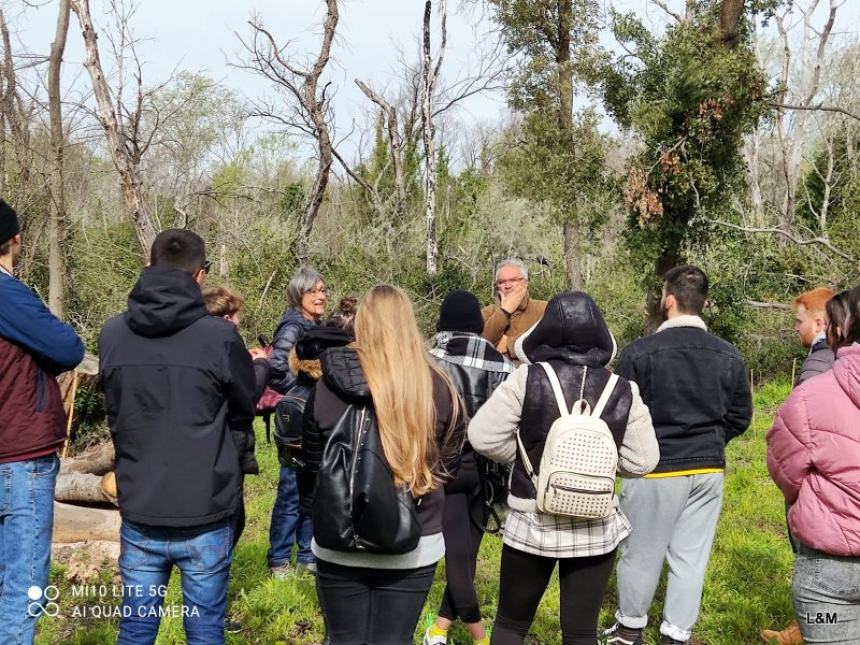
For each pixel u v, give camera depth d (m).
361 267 18.64
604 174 18.14
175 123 21.81
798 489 2.87
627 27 14.77
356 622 2.92
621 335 17.95
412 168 24.42
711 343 3.79
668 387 3.73
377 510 2.72
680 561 3.86
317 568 2.98
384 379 2.79
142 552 3.12
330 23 16.23
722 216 15.03
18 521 3.35
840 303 3.26
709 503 3.85
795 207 23.42
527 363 3.28
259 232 18.36
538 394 3.04
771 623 4.62
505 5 22.28
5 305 3.25
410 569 2.91
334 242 20.38
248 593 4.89
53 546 5.37
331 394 2.93
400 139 24.22
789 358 14.79
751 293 15.19
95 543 5.41
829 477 2.75
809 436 2.77
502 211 21.61
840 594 2.77
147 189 21.53
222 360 3.12
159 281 3.09
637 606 3.84
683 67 13.88
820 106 14.71
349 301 4.59
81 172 20.83
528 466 3.08
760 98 13.98
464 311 3.92
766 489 7.45
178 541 3.11
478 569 5.35
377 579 2.91
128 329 3.14
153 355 3.07
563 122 21.92
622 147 18.95
